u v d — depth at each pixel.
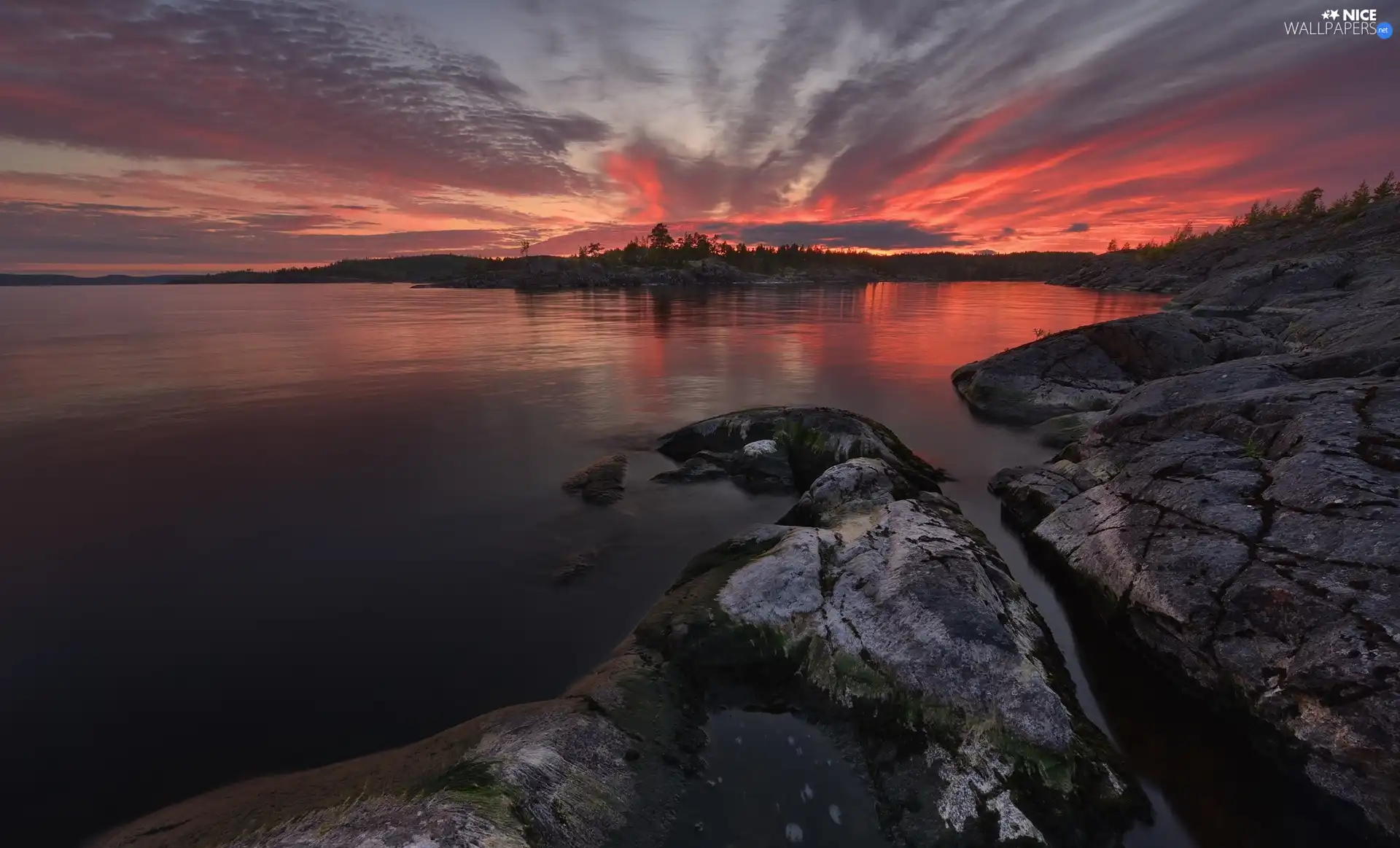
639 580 7.59
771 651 5.49
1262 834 4.00
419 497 10.31
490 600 7.11
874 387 19.61
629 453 12.78
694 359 25.30
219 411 16.12
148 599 7.13
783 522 8.89
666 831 3.90
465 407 16.66
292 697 5.45
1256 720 4.70
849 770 4.43
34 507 9.81
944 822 3.95
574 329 38.38
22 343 30.47
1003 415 16.16
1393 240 45.47
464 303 70.12
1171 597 5.63
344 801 3.98
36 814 4.21
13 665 5.90
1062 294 83.69
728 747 4.66
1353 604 4.60
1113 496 7.44
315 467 11.80
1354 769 4.06
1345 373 9.62
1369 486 5.38
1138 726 4.97
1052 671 5.11
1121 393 16.20
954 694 4.67
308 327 39.53
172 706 5.34
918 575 5.69
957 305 61.53
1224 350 16.67
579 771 4.14
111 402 17.02
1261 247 72.81
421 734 4.96
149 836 3.92
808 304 65.00
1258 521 5.74
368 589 7.37
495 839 3.58
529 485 10.91
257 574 7.74
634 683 5.13
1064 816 3.93
